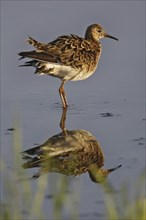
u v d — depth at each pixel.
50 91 19.00
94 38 19.48
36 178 12.73
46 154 14.12
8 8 24.58
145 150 14.20
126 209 9.78
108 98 18.20
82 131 15.62
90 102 17.95
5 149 14.37
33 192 12.00
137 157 13.84
